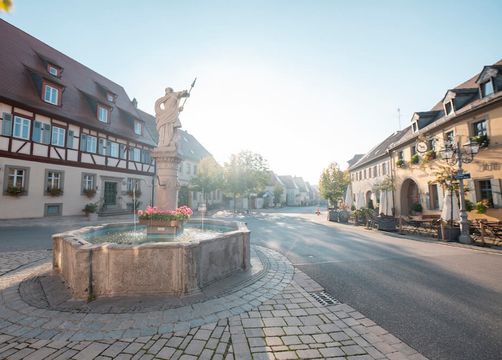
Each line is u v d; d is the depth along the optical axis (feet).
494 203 37.99
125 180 77.66
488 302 13.67
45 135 56.80
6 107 50.21
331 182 86.28
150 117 109.81
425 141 48.98
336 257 24.50
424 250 28.14
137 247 13.30
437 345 9.62
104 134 71.10
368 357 8.79
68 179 61.16
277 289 15.21
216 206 137.69
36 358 8.55
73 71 73.72
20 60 58.34
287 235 40.04
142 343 9.43
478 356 8.97
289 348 9.22
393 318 11.76
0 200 49.39
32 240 31.73
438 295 14.67
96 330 10.23
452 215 35.14
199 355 8.76
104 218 63.31
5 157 49.98
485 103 38.32
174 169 26.35
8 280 16.01
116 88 90.84
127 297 13.08
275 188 214.48
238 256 18.26
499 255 25.73
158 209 23.70
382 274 18.84
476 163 40.83
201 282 14.40
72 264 13.96
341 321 11.34
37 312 11.62
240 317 11.52
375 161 82.28
